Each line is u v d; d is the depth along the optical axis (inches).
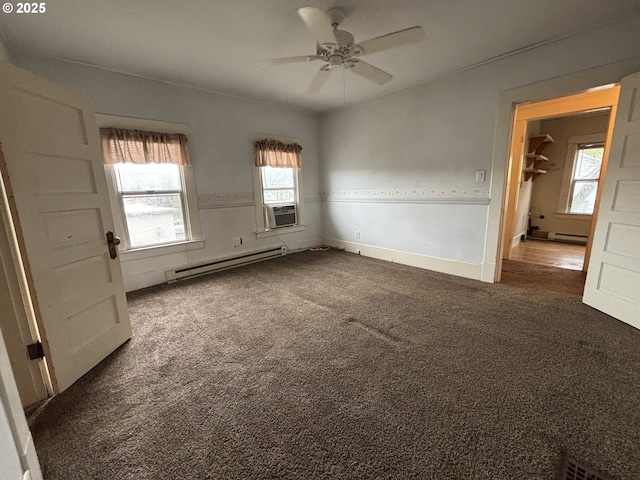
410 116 143.0
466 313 96.2
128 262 123.2
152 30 85.4
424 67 117.7
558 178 213.5
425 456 45.8
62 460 46.8
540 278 130.4
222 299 113.0
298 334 85.4
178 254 137.9
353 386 62.7
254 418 54.5
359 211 179.0
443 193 136.7
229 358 74.1
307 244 198.5
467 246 132.0
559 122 208.4
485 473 42.8
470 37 94.2
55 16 76.4
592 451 45.9
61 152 65.1
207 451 47.8
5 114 53.5
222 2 72.9
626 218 84.7
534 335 81.1
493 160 117.4
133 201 124.5
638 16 81.2
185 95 132.6
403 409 55.8
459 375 65.4
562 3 76.4
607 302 91.8
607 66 87.5
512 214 162.2
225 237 155.0
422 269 148.3
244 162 158.1
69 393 62.4
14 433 29.0
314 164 194.4
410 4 76.2
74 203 67.9
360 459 45.7
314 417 54.4
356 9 78.0
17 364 57.3
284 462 45.5
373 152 163.6
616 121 86.4
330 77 125.0
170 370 69.7
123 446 49.1
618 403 55.6
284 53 101.8
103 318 75.9
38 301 58.7
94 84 109.0
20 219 55.7
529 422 51.9
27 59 96.6
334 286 125.3
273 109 167.3
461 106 123.9
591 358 70.0
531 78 103.1
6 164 53.7
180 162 130.6
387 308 101.7
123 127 116.1
